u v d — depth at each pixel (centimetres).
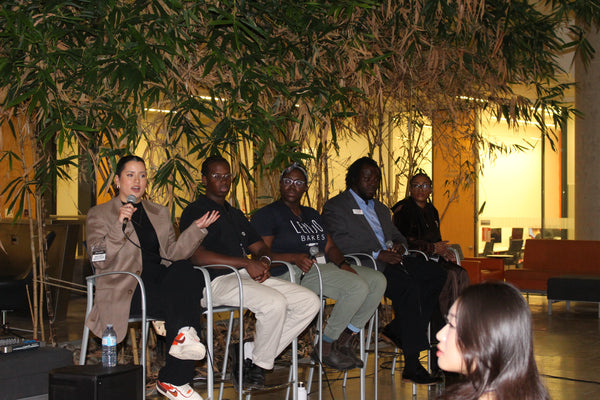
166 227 361
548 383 475
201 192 470
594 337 665
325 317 604
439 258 505
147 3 411
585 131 938
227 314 691
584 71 930
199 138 452
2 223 616
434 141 742
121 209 323
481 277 833
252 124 423
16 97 388
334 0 452
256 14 457
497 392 136
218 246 381
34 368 360
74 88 403
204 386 455
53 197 737
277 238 428
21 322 668
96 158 430
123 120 405
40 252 478
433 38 596
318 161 558
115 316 324
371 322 441
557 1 647
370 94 597
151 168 439
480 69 630
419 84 625
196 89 453
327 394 443
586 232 941
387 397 438
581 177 945
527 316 138
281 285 378
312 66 463
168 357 334
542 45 643
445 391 148
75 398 288
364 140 872
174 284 332
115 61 388
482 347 137
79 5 399
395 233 517
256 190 558
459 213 1208
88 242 333
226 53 454
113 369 299
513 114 634
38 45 376
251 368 366
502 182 1291
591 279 798
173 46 402
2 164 604
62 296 664
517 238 1305
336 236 478
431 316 488
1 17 384
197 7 421
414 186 537
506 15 601
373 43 565
